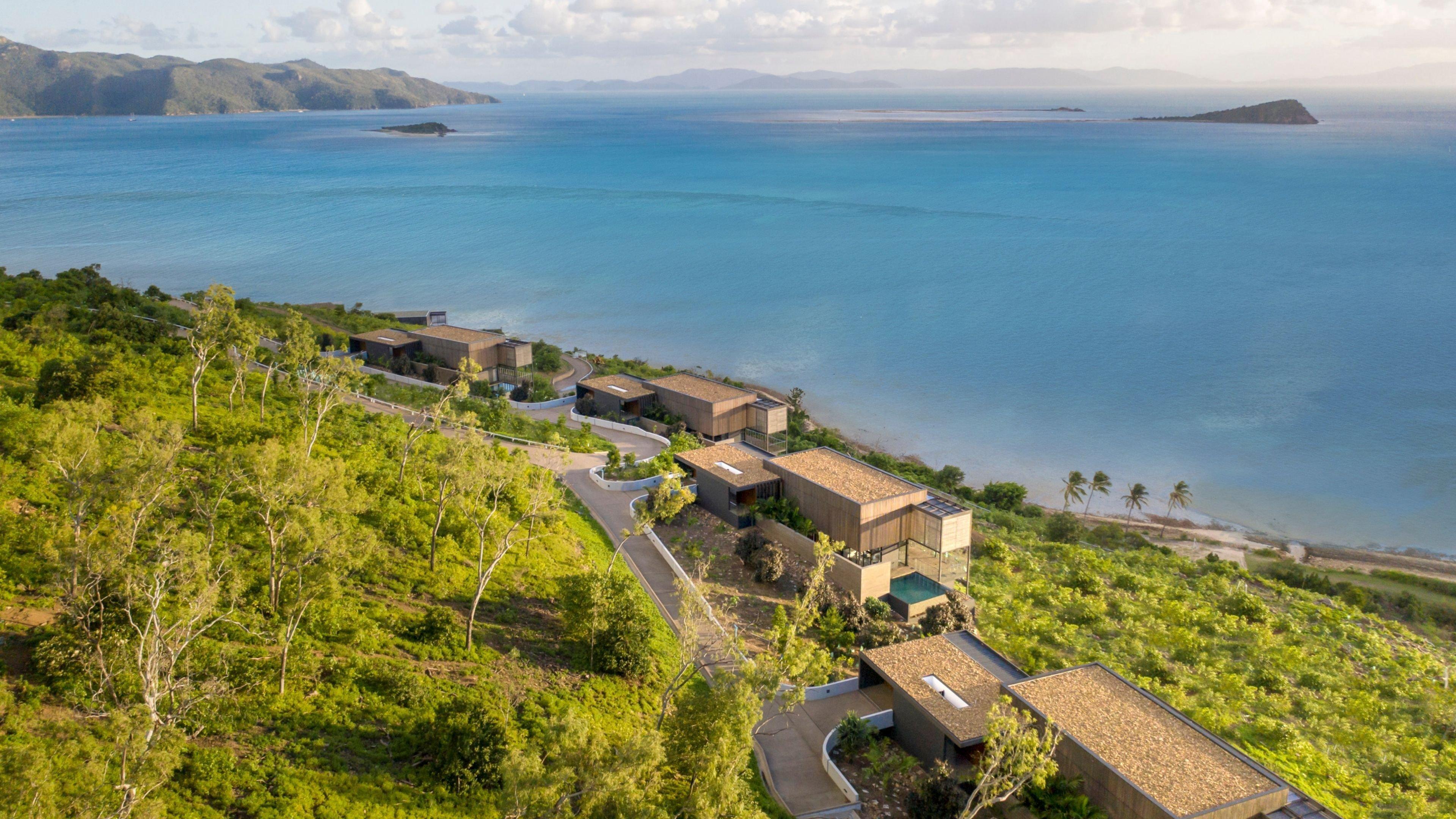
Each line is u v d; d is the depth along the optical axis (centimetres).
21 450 4156
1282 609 6700
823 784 3762
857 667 4700
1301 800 3228
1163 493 11469
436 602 4316
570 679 3991
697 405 8100
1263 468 12200
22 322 7731
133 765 2388
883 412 14100
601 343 17288
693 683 4262
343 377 5997
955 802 3469
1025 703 3731
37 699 2797
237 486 4291
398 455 6053
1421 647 6356
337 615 3831
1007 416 14038
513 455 6272
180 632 2870
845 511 5609
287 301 19112
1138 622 5906
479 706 3322
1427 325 18975
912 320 19675
